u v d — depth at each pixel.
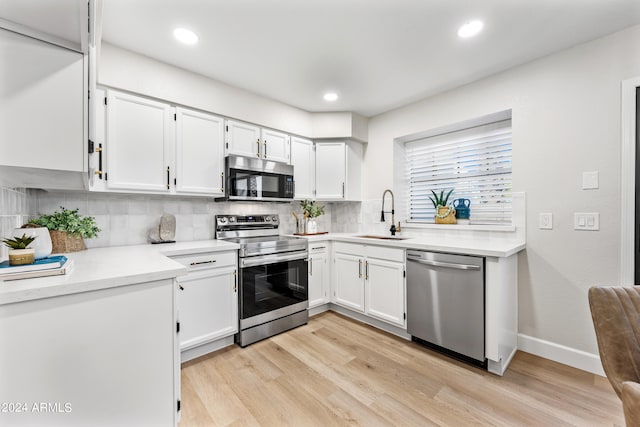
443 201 2.98
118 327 1.05
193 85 2.35
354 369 1.97
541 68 2.15
